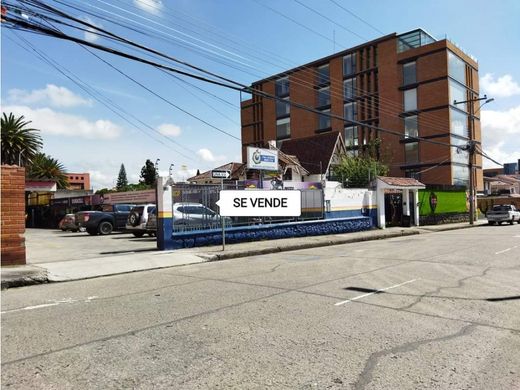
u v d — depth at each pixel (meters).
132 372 4.45
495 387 4.00
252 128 75.56
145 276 10.91
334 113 63.25
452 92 53.06
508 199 53.00
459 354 4.84
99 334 5.77
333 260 13.05
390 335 5.52
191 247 16.28
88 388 4.09
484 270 10.64
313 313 6.64
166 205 15.74
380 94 57.84
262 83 73.12
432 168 52.59
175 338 5.53
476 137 58.38
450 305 7.06
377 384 4.07
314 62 65.31
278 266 11.94
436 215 31.84
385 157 54.50
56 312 7.12
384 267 11.34
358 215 24.86
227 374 4.36
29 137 52.34
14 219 11.96
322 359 4.72
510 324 5.97
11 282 9.72
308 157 51.22
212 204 17.20
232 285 9.12
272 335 5.58
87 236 25.77
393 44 56.69
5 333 5.90
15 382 4.23
